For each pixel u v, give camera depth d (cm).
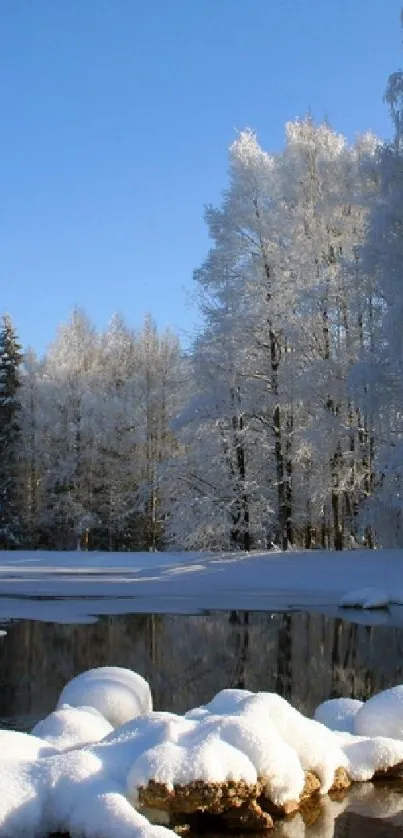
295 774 586
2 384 4653
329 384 2544
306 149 2781
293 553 2450
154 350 4259
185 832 552
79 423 4438
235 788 555
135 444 4306
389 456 2086
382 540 2370
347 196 2672
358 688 976
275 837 548
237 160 2766
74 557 3011
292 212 2742
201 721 608
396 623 1564
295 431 2675
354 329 2627
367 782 659
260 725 598
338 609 1788
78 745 621
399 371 2067
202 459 2841
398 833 554
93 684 748
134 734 591
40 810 520
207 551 2898
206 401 2714
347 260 2484
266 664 1135
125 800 516
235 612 1723
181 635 1391
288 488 2716
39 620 1570
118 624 1523
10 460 4466
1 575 2547
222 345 2698
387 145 2150
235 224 2748
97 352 4981
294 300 2631
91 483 4406
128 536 4431
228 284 2748
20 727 775
